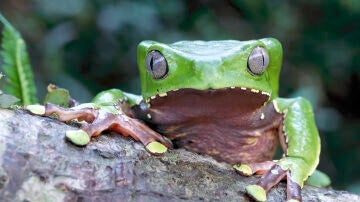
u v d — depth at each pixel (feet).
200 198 0.74
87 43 1.75
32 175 0.69
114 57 1.79
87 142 0.73
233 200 0.75
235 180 0.77
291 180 0.78
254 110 0.83
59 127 0.73
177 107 0.81
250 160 0.88
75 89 1.63
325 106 2.13
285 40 1.94
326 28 1.98
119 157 0.74
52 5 1.67
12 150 0.69
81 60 1.79
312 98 1.76
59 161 0.71
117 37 1.76
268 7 1.90
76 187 0.70
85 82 1.73
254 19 1.92
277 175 0.78
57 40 1.67
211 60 0.78
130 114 0.87
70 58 1.77
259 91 0.80
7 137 0.70
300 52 1.95
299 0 2.00
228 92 0.78
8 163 0.69
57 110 0.75
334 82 2.06
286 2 1.95
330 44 1.95
